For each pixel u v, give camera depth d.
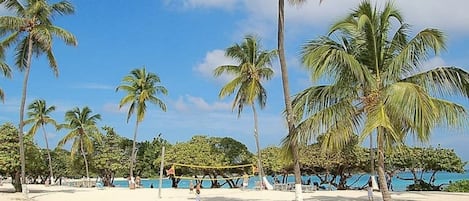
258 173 45.44
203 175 49.72
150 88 52.28
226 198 30.67
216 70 38.47
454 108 15.88
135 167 66.19
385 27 17.47
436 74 16.16
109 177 62.50
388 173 42.94
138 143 68.56
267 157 49.47
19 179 40.81
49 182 67.69
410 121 15.30
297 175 18.02
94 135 59.66
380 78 17.02
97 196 35.38
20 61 34.72
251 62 38.44
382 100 15.80
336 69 16.05
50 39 32.69
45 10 33.66
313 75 15.29
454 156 42.12
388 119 15.35
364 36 17.36
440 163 41.47
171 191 42.00
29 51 33.16
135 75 52.59
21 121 32.81
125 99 51.34
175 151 50.69
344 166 43.84
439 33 15.50
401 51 16.56
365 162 42.06
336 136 16.30
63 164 71.56
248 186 49.44
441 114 15.76
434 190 37.56
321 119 16.30
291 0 18.23
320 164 43.03
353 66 15.40
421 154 41.69
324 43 16.14
